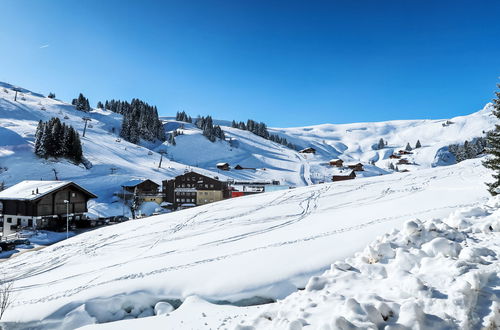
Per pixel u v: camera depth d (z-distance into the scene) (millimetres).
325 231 20078
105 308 13539
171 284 14734
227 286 13625
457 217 10141
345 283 7543
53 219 44812
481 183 29281
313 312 6336
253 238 22047
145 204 70125
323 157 181500
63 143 86750
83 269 21281
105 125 157250
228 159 153250
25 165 79000
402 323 5035
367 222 20547
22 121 118688
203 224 30297
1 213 44375
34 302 15273
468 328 4789
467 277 5699
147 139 158750
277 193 42094
